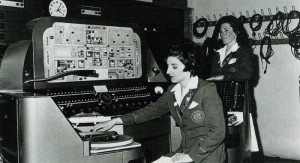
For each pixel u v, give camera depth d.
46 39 2.91
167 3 5.27
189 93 2.28
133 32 3.53
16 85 2.78
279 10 4.91
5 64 2.93
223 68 4.07
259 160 4.84
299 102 4.80
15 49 2.90
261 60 5.07
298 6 4.75
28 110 1.86
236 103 3.13
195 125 2.24
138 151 2.14
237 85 3.19
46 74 2.91
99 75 3.25
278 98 4.98
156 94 3.46
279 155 5.00
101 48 3.28
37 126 1.86
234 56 4.03
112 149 2.05
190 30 5.49
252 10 5.14
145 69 3.64
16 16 3.09
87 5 3.59
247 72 3.87
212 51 5.05
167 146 3.20
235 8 5.31
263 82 5.09
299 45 4.71
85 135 2.30
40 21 2.88
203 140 2.09
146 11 4.19
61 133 1.92
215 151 2.19
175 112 2.40
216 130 2.10
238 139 3.01
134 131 2.82
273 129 5.04
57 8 3.35
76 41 3.11
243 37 5.09
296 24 4.77
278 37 4.95
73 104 2.86
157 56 3.85
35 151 1.86
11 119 2.01
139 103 3.26
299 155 4.85
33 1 3.19
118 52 3.40
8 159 2.11
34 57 2.82
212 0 5.53
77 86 3.04
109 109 3.03
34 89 2.79
